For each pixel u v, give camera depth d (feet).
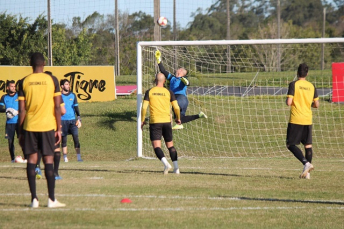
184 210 43.93
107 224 38.34
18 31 271.69
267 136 118.11
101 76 145.79
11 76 133.39
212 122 123.85
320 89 148.87
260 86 142.92
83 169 71.41
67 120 88.12
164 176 63.72
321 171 70.23
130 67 331.57
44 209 42.80
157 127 65.87
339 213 44.19
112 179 60.70
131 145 114.42
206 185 57.06
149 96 65.98
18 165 78.48
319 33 404.16
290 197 50.83
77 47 289.94
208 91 137.39
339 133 118.93
